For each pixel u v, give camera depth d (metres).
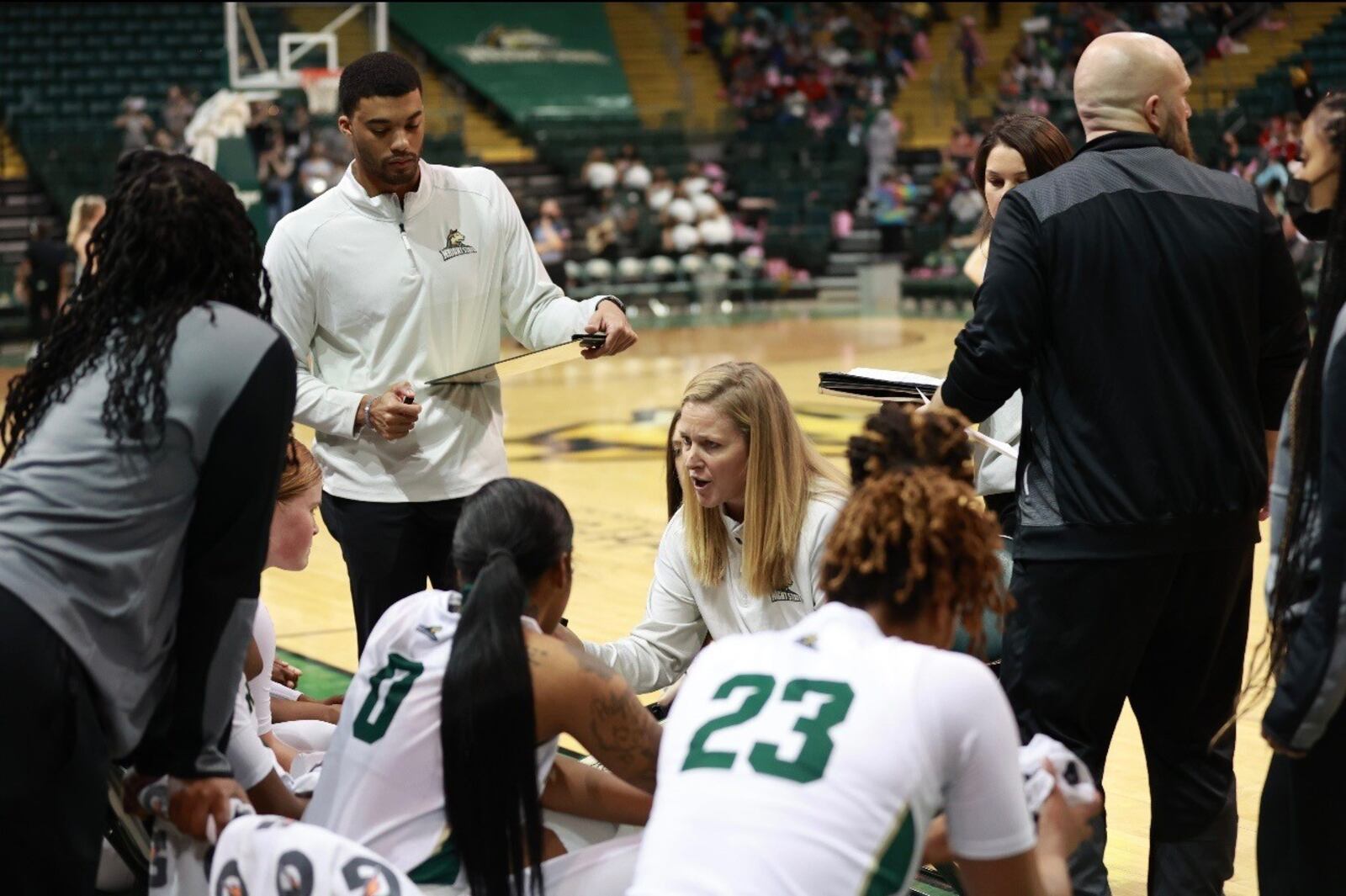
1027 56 21.92
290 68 15.53
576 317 3.42
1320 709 2.06
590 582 6.13
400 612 2.30
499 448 3.54
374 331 3.39
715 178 19.83
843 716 1.82
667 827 1.82
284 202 15.96
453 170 3.49
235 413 2.23
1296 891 2.24
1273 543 2.23
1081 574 2.66
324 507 3.52
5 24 19.47
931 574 1.91
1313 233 2.45
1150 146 2.73
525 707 2.12
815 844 1.76
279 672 3.47
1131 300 2.63
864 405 10.62
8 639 2.14
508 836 2.13
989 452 3.42
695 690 1.94
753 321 17.39
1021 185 2.74
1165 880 2.83
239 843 2.07
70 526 2.18
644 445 9.47
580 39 23.03
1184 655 2.79
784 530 2.95
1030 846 1.85
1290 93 18.86
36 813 2.20
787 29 22.83
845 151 20.16
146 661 2.25
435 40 22.44
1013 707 2.76
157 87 19.52
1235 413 2.69
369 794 2.20
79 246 9.73
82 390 2.25
